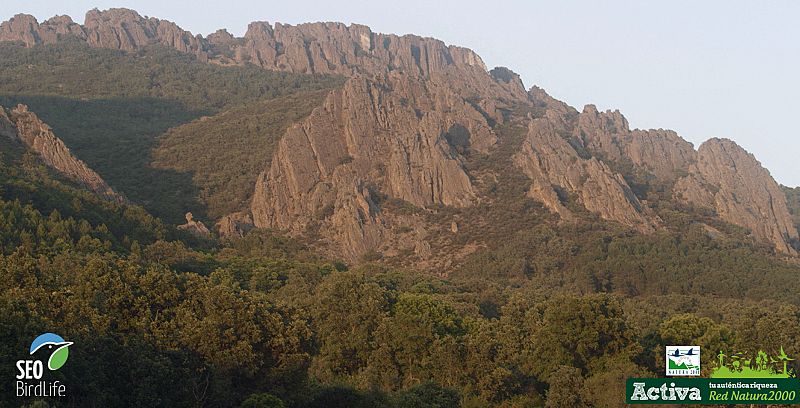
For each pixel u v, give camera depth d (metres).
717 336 92.94
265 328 76.62
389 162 192.75
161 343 70.50
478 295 131.62
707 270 156.75
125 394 63.97
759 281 153.75
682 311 133.38
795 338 90.69
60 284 76.81
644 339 96.19
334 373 91.81
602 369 86.44
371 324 93.81
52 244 108.44
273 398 69.56
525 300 119.06
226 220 176.75
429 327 90.00
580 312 87.56
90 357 63.12
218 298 77.00
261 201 186.00
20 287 72.81
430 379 83.56
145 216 144.12
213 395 69.00
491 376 83.25
